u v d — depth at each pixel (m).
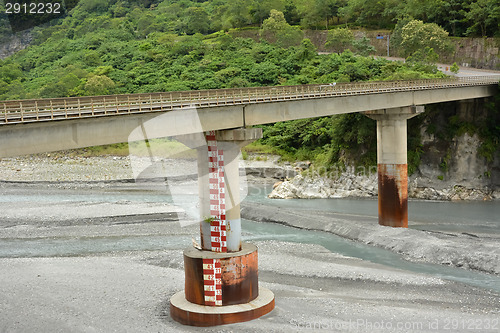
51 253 53.00
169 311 35.19
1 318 35.25
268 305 32.78
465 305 36.88
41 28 182.88
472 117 86.00
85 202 77.88
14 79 150.38
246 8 164.75
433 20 128.62
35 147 33.62
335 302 36.75
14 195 86.25
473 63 116.50
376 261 49.41
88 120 36.53
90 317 34.94
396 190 64.62
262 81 123.62
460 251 48.75
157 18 192.50
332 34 133.38
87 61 150.12
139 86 132.00
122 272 45.28
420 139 86.88
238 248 31.83
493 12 112.31
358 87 63.69
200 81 126.44
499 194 83.19
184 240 56.72
